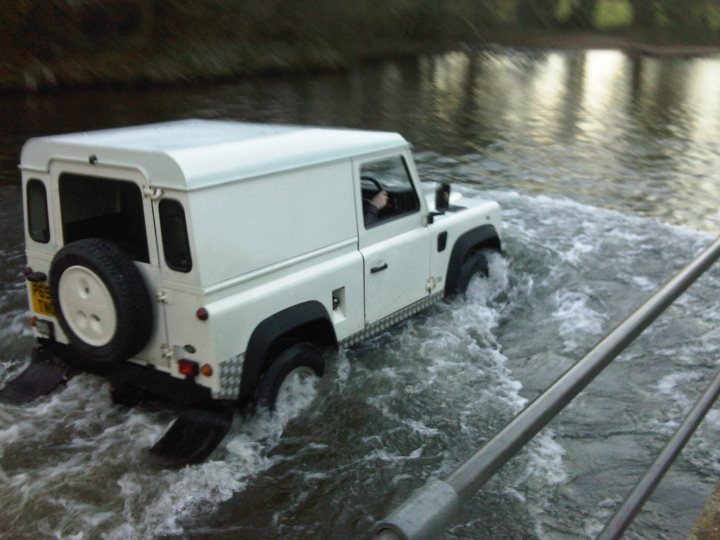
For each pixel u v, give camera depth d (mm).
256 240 4742
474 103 24266
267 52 31766
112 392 5395
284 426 5074
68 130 18297
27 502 4223
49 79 25531
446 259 6688
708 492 4480
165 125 5738
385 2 38219
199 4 30031
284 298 4930
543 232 10023
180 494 4344
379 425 5141
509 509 4312
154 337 4660
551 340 6656
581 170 14703
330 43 33969
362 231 5676
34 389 5363
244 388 4684
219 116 20875
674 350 6430
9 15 25766
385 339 6328
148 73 27719
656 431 5164
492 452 1485
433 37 41000
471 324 6672
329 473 4625
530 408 1635
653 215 11344
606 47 44375
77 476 4469
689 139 18266
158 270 4523
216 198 4465
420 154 16047
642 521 4219
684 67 36219
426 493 1350
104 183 4828
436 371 5875
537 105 23938
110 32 28234
